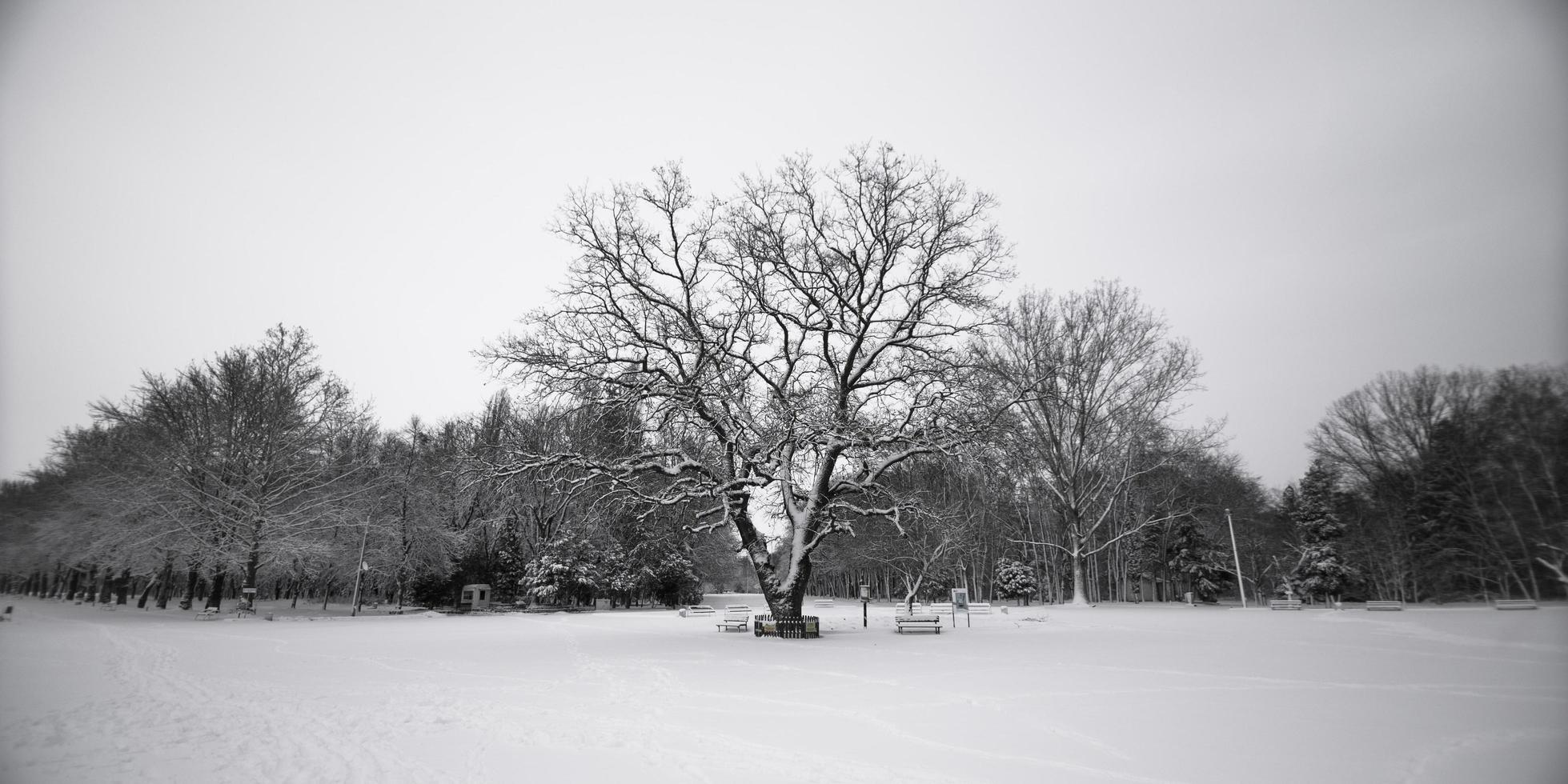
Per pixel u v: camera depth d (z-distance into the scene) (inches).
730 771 303.6
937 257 1063.6
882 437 987.3
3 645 834.8
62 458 1921.8
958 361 1051.3
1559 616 1250.0
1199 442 2158.0
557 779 291.7
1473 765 311.0
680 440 1069.1
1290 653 763.4
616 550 2277.3
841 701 470.0
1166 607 2098.9
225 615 1571.1
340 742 356.2
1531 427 1600.6
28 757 325.4
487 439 1862.7
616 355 1049.5
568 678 579.2
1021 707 445.7
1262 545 2832.2
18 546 2234.3
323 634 1100.5
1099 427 2156.7
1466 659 684.7
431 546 2070.6
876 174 1076.5
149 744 350.9
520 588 2322.8
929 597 2630.4
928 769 306.3
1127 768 307.4
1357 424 2103.8
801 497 1123.3
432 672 620.4
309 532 1704.0
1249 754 330.6
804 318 1104.8
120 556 1592.0
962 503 2090.3
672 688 526.0
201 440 1649.9
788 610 1010.1
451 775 298.2
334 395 1819.6
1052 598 2687.0
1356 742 352.8
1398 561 2170.3
